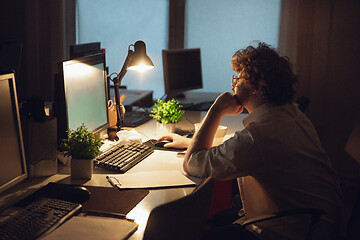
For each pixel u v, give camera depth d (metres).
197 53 3.64
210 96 3.82
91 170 1.56
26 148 1.50
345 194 3.46
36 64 4.13
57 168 1.67
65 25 4.11
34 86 4.18
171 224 1.00
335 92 3.71
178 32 3.96
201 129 1.62
